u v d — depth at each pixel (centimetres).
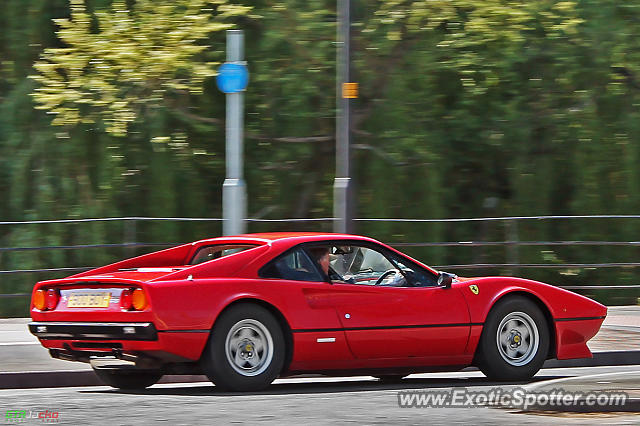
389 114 3077
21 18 3081
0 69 3105
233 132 1944
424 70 3048
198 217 3066
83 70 2952
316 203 3198
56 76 2891
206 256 1523
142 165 3003
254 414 1197
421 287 1504
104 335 1369
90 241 2964
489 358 1526
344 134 2080
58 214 2994
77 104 2950
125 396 1363
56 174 2998
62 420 1157
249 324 1386
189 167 3044
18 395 1393
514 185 3269
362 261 1491
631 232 3278
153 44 2856
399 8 2961
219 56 3033
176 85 2839
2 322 2322
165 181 3003
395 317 1470
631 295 3297
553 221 3300
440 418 1170
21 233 2992
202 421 1146
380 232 3044
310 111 3062
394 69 3080
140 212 3020
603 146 3244
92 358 1416
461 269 2984
